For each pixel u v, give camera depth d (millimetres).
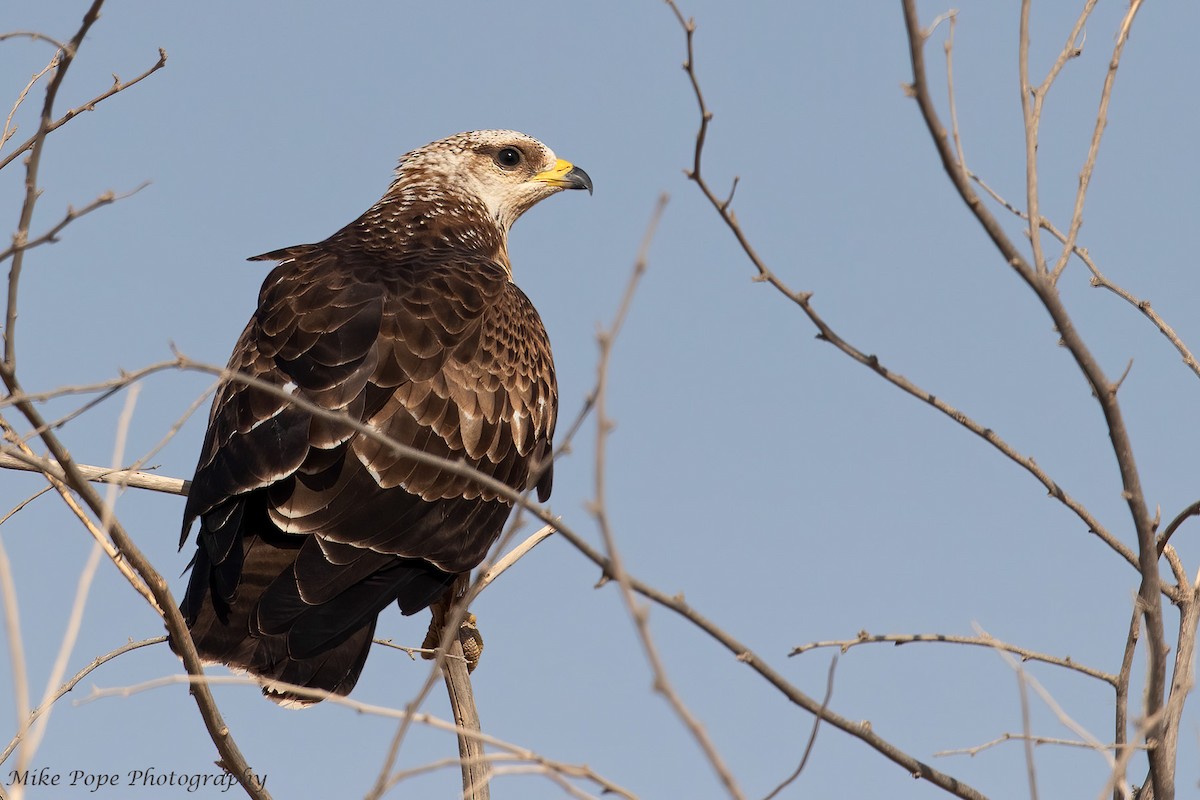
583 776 5520
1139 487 7086
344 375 10711
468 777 9719
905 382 7266
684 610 6262
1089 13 7230
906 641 7305
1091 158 7094
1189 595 8031
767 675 6492
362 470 10539
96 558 4672
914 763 6980
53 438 7105
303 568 10102
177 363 5848
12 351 6867
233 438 10438
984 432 7445
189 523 10406
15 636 4461
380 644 10250
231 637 9773
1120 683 7512
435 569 10914
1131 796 7844
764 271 7094
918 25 6062
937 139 6301
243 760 8406
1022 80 6887
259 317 11438
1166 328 8688
